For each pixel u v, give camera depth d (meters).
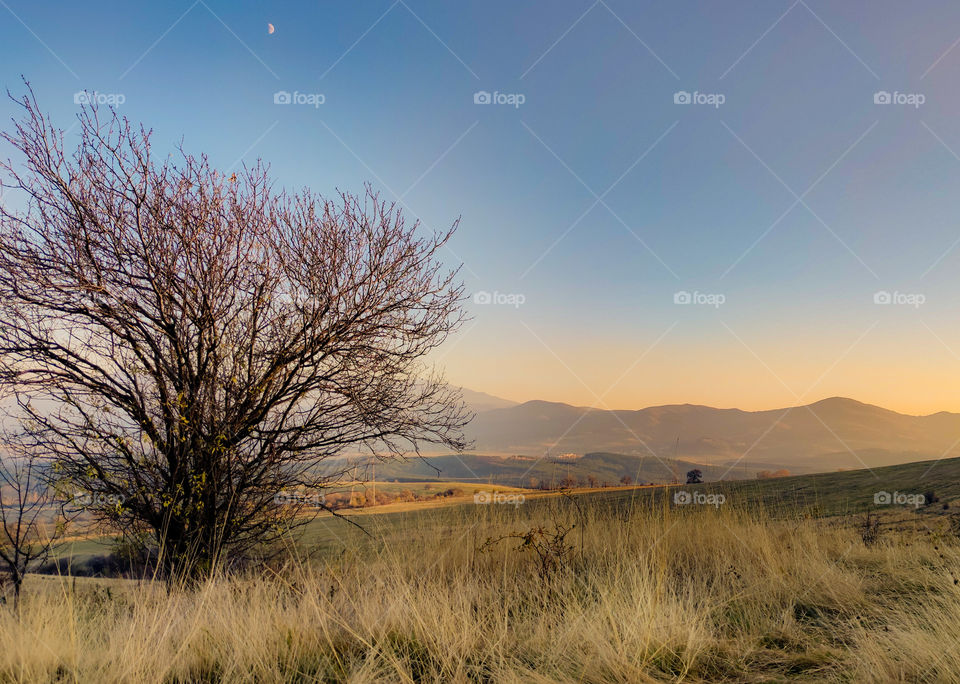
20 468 6.11
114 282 6.74
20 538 5.70
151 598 5.44
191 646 4.00
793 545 7.45
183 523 6.83
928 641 3.77
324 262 7.45
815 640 4.34
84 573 7.12
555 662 3.84
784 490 16.14
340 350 7.44
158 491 6.85
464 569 6.44
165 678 3.63
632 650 3.97
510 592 5.83
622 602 4.86
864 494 13.88
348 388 7.50
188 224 6.90
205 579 6.26
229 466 7.12
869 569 6.91
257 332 7.32
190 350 7.06
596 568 6.59
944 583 5.47
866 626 4.52
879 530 9.36
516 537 7.21
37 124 6.45
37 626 4.04
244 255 7.21
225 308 7.14
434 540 7.04
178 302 6.89
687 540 7.70
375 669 3.73
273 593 5.39
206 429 7.00
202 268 7.00
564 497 9.34
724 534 7.75
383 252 7.68
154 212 6.82
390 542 7.11
